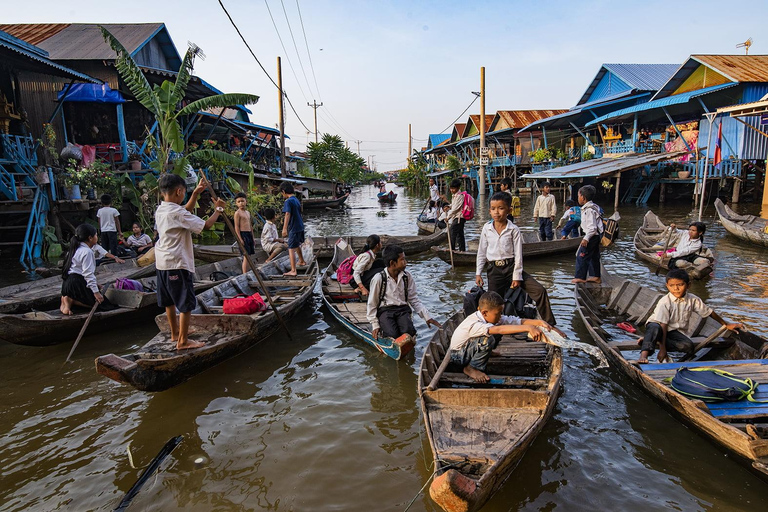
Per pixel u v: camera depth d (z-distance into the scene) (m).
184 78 11.84
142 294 6.31
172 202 4.66
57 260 11.15
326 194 35.00
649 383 4.11
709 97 18.73
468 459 3.06
